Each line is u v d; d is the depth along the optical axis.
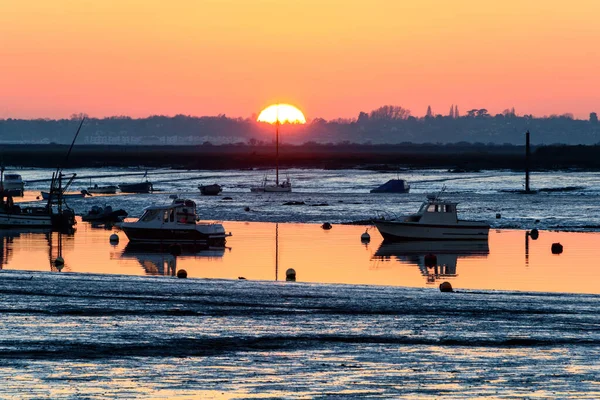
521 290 129.62
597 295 115.19
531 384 71.12
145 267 160.00
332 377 72.75
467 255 182.75
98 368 74.44
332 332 89.75
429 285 137.50
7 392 67.25
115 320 93.56
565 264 167.25
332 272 154.50
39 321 92.31
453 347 84.06
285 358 78.94
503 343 85.75
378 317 97.62
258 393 68.00
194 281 121.81
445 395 68.06
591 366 77.12
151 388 68.81
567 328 92.69
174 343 83.81
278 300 107.19
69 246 196.25
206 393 67.75
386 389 69.38
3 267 157.50
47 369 73.75
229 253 183.38
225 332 89.00
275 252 185.50
